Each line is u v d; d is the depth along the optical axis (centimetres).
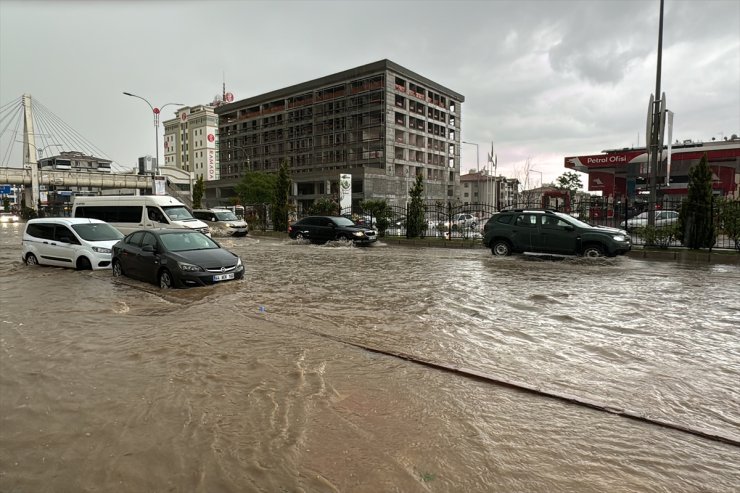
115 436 344
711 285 980
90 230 1288
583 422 367
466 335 605
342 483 285
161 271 973
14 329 644
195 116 11512
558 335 604
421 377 461
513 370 479
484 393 422
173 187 6738
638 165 4131
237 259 1025
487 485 284
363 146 7544
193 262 942
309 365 494
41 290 947
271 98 8912
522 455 318
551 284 997
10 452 323
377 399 408
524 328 639
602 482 288
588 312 732
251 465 304
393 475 293
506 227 1553
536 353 533
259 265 1358
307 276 1123
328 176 7300
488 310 748
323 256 1634
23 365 498
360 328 641
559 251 1463
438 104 8438
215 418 371
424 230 2308
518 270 1224
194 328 642
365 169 6906
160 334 613
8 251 1825
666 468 305
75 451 324
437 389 431
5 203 7812
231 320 687
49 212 6216
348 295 877
